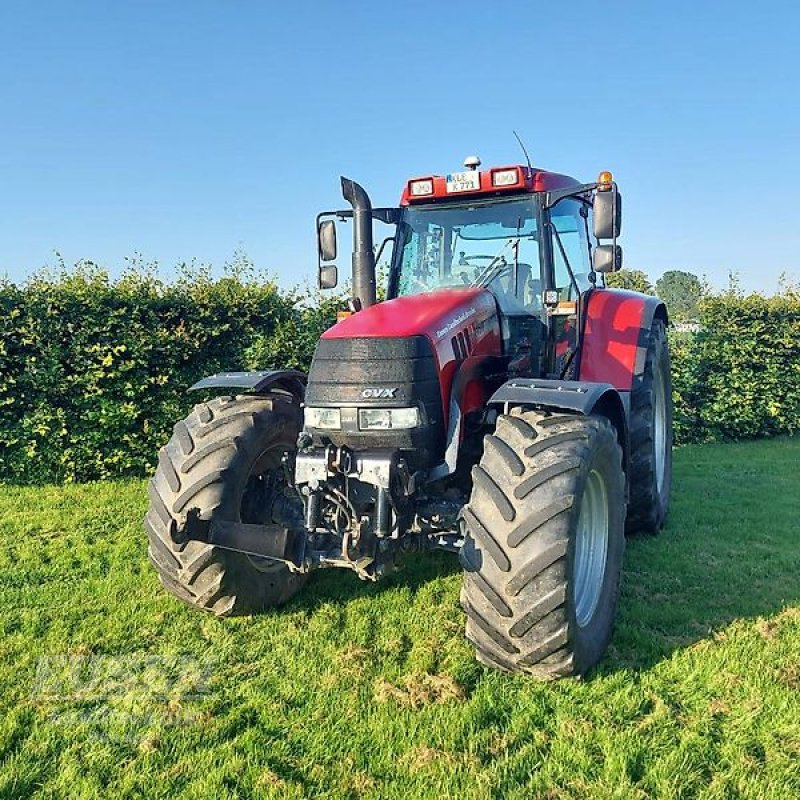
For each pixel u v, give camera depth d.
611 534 3.69
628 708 3.06
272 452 4.11
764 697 3.15
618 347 5.15
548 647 3.05
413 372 3.44
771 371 10.51
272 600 4.12
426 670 3.43
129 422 7.80
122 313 7.66
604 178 4.16
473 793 2.54
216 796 2.56
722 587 4.46
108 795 2.58
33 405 7.68
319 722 3.02
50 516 6.39
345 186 4.51
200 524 3.39
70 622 4.05
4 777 2.66
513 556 3.04
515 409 3.52
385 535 3.26
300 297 8.70
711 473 8.15
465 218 4.75
